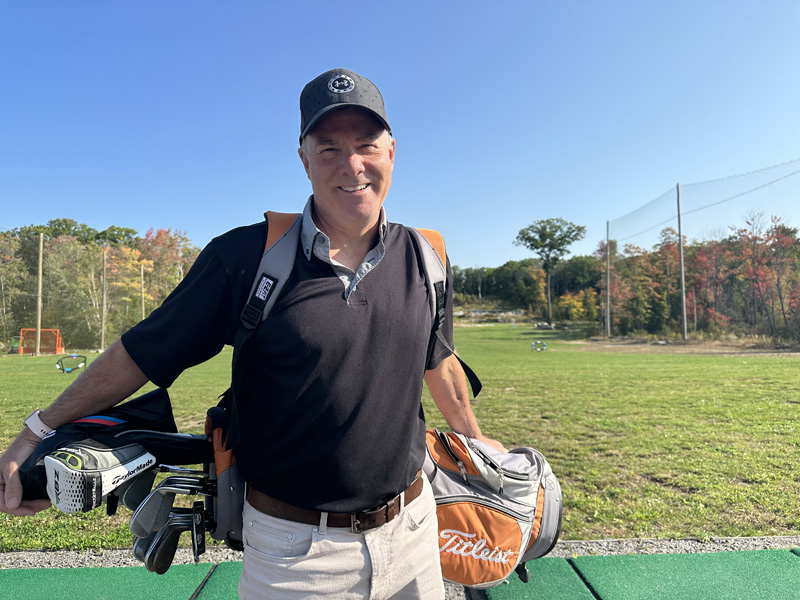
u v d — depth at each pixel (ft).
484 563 7.42
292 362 4.67
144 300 187.01
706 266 96.63
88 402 4.96
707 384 37.63
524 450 8.61
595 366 55.36
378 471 4.92
